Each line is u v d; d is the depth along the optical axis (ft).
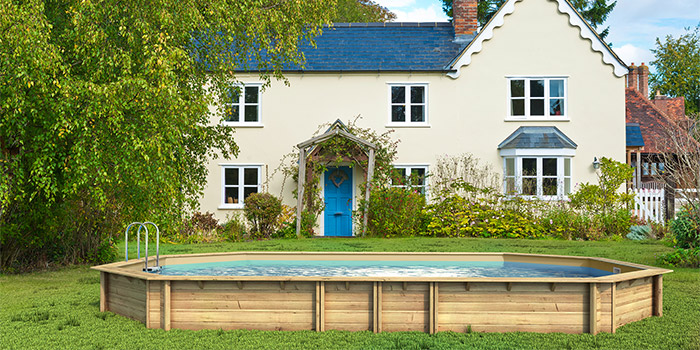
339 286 20.85
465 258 32.12
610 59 68.49
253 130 69.21
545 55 69.00
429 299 20.53
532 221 61.46
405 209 61.00
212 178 68.44
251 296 21.01
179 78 35.35
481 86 68.95
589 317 20.54
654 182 83.71
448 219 62.13
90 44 31.83
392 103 69.67
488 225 61.57
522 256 31.65
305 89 69.51
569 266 29.99
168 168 33.04
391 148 68.18
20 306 25.80
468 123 68.74
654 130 87.35
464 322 20.70
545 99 68.90
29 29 28.14
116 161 31.42
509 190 67.15
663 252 44.52
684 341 19.43
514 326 20.63
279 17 39.27
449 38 74.43
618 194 63.57
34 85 30.53
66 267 39.29
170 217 36.14
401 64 69.92
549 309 20.66
